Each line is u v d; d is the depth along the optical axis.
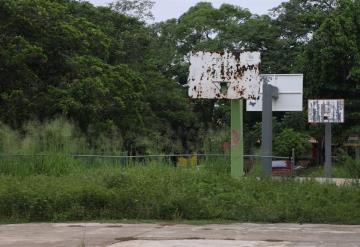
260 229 11.05
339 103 31.30
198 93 14.57
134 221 12.18
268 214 12.12
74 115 29.52
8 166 15.59
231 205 12.62
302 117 46.56
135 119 36.19
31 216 12.54
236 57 14.45
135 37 49.47
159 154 17.73
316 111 31.75
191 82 14.61
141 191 12.90
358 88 42.12
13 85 30.20
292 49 59.47
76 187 13.14
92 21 46.44
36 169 15.70
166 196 12.74
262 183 13.97
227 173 15.22
